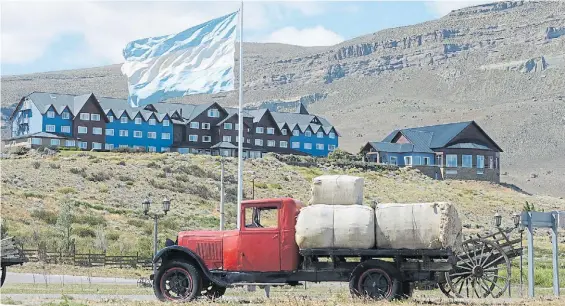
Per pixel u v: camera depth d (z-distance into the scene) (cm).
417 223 2330
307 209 2402
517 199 12200
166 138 14825
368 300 2292
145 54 3181
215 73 3219
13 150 11638
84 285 3659
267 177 10888
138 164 10200
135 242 6531
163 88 3186
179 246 2462
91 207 7750
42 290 3167
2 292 3038
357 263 2402
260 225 2483
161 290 2472
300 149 16075
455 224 2372
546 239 7919
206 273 2439
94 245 6191
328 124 16712
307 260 2420
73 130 13962
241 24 3297
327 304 2228
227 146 14912
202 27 3206
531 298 2556
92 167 9738
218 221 8000
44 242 5959
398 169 13375
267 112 15725
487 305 2275
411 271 2355
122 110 14562
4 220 6588
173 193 9150
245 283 2442
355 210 2377
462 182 14000
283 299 2438
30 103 14062
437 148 14488
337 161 12950
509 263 2822
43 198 7844
